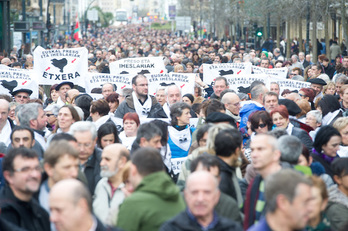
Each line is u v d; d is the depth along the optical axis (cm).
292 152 839
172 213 708
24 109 1123
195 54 3384
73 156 751
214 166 783
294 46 5506
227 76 1850
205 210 653
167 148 1084
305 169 816
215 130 856
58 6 13475
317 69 2280
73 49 1886
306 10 4366
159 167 720
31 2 9069
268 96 1289
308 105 1386
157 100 1514
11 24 5856
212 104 1213
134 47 6550
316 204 700
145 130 943
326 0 3997
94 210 823
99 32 16025
